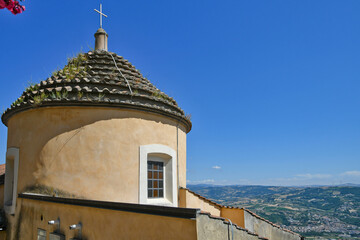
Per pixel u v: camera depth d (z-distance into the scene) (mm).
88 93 9109
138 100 9586
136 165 9047
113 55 11953
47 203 7777
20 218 9047
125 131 9094
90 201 6277
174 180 10297
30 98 9805
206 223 4703
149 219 5043
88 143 8742
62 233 6969
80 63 11273
